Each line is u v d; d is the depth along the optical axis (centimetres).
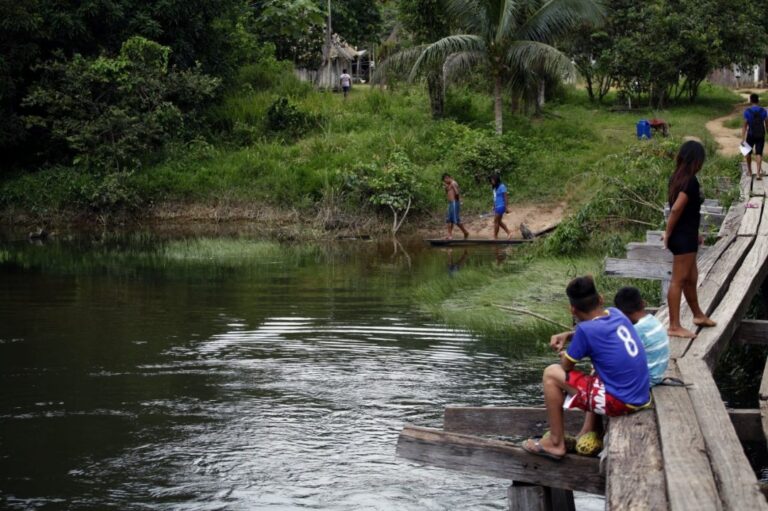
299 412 1034
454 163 3100
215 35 3753
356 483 838
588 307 610
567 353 596
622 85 4238
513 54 3111
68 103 3203
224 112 3650
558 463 581
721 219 1602
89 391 1123
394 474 859
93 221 3150
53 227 3098
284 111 3591
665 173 2217
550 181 3014
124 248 2578
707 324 839
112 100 3312
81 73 3206
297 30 4662
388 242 2659
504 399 1069
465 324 1462
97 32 3469
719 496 484
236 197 3148
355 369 1211
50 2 3303
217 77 3641
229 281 1958
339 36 5228
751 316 1288
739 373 1162
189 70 3409
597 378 601
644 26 4116
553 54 3059
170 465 883
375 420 1005
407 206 2866
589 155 3183
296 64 4784
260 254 2423
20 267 2209
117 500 806
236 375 1188
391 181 2895
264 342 1370
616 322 604
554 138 3366
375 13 5406
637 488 497
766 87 5247
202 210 3144
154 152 3350
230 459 898
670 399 626
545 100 4328
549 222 2748
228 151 3441
